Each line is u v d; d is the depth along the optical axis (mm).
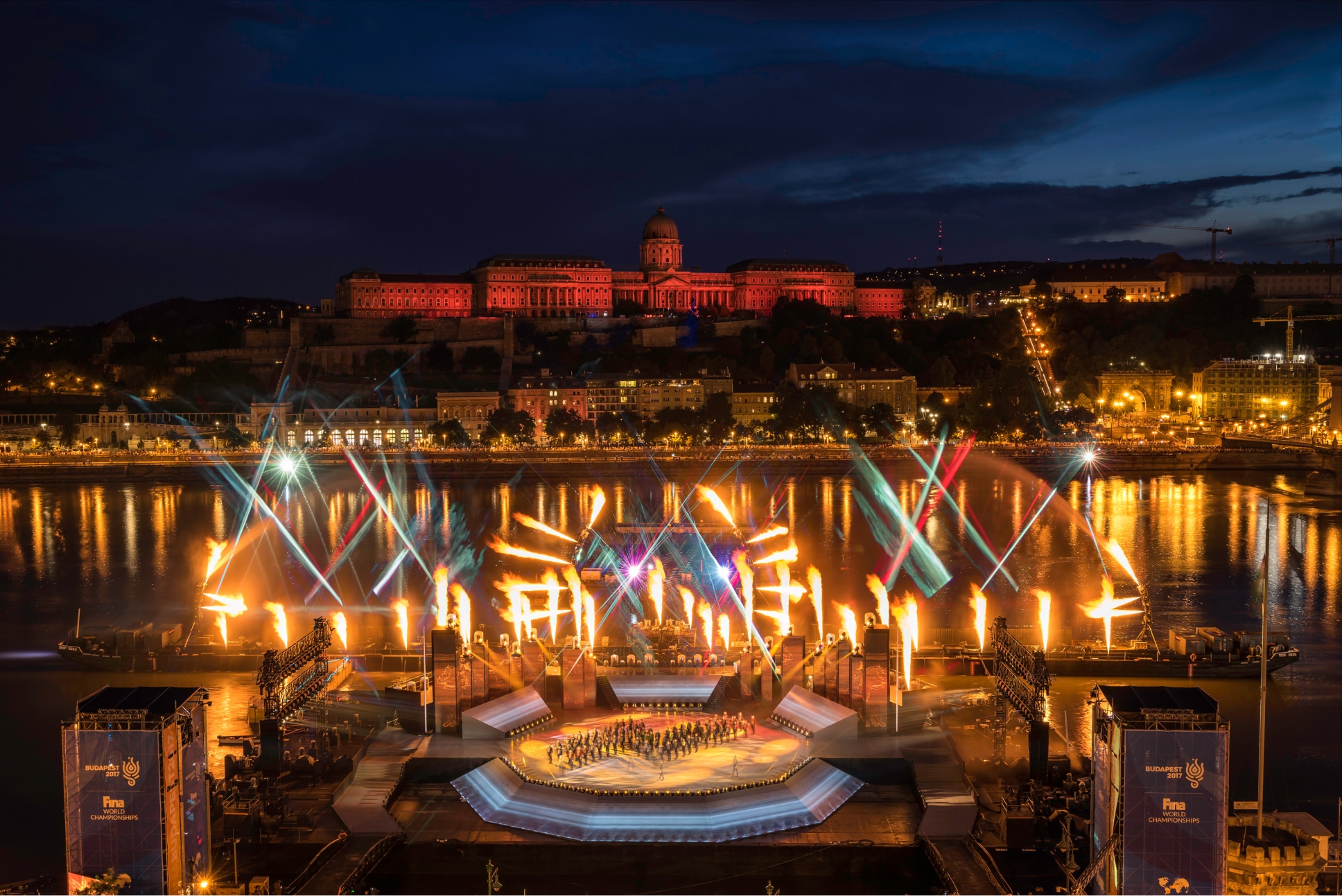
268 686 104938
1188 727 70375
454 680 109812
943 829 91125
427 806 97375
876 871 89000
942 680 131750
